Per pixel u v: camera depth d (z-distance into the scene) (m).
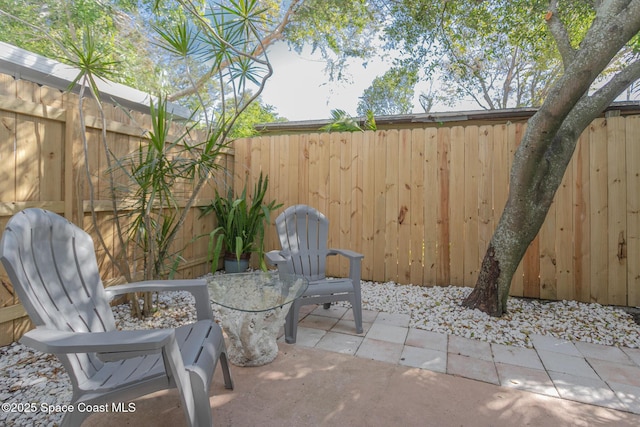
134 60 5.91
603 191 3.29
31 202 2.34
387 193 4.02
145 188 2.56
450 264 3.80
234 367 2.09
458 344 2.46
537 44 5.75
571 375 2.04
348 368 2.09
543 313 3.07
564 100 2.37
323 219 3.32
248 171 4.64
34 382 1.85
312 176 4.35
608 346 2.45
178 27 2.79
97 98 2.47
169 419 1.59
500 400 1.76
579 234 3.36
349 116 5.31
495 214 3.62
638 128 3.18
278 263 2.58
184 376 1.25
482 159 3.67
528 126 2.74
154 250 2.81
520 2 5.08
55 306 1.36
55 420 1.54
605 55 2.18
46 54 4.89
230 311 2.11
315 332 2.68
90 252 1.67
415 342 2.49
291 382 1.92
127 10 6.11
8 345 2.25
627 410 1.70
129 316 2.87
